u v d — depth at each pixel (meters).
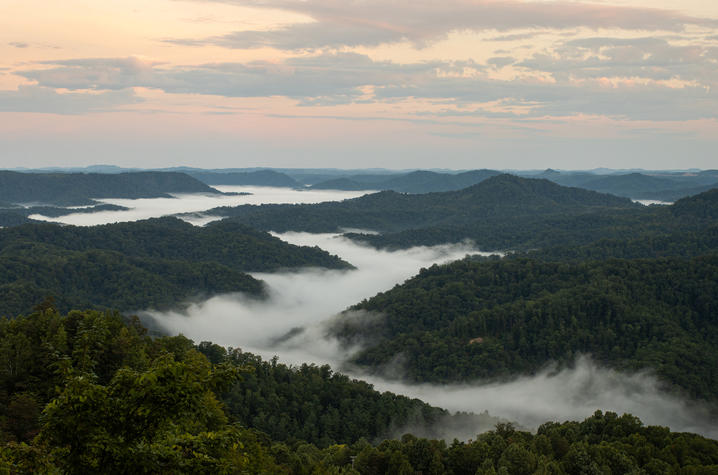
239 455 33.75
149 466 22.20
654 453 71.38
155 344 88.19
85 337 44.66
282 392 118.31
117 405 22.91
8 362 64.31
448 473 72.62
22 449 22.45
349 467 74.62
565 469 67.88
